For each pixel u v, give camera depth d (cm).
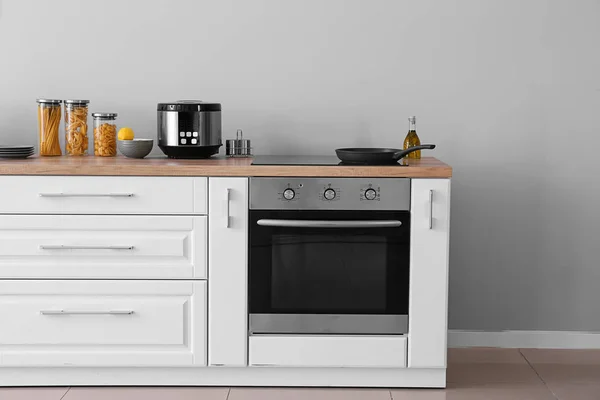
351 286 302
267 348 304
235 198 298
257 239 300
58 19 354
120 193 297
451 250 363
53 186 297
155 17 354
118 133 341
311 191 298
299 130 359
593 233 361
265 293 302
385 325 303
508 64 354
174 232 301
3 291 299
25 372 307
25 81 356
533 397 302
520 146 357
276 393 302
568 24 351
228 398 296
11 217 298
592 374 330
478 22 352
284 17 354
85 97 357
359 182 297
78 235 299
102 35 355
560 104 355
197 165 298
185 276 301
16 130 358
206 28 354
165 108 326
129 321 302
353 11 353
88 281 300
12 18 353
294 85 357
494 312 366
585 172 358
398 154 305
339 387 309
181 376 309
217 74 356
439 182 296
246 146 343
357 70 355
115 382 308
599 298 364
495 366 340
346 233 300
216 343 304
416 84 355
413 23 353
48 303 300
